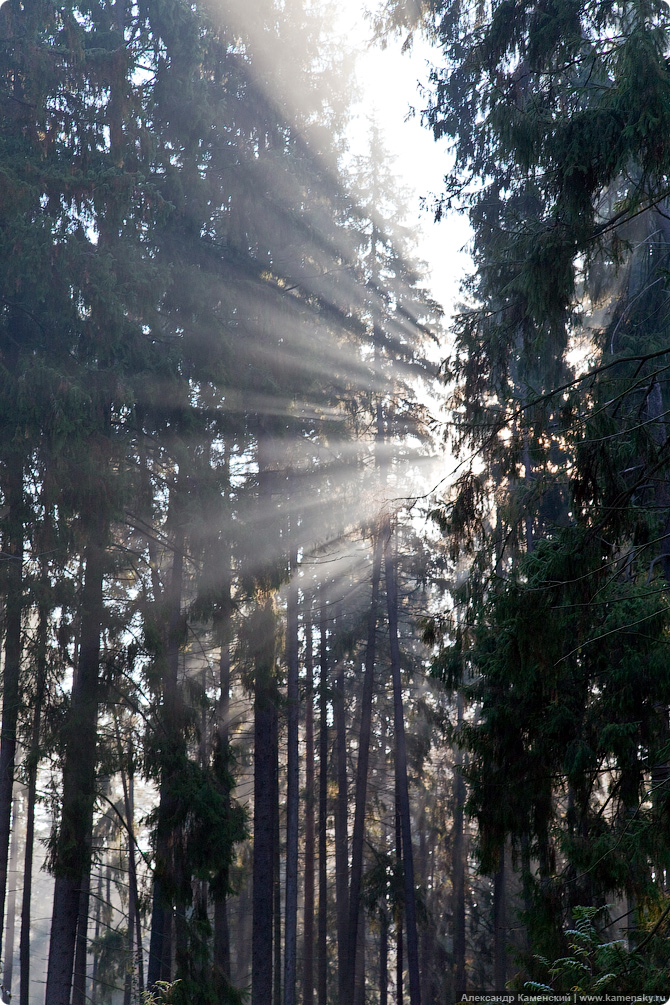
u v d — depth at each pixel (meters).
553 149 8.34
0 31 15.88
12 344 15.17
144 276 15.34
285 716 20.72
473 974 26.48
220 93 19.97
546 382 14.91
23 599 13.76
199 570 17.05
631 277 13.78
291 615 20.70
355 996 25.11
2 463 14.59
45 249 13.87
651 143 7.37
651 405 11.34
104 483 14.16
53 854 13.94
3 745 14.86
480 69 11.49
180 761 14.73
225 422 17.48
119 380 14.85
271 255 20.20
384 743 30.23
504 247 11.14
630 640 10.70
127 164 15.80
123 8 17.25
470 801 12.04
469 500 8.94
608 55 8.12
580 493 7.33
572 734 11.53
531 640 7.29
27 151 14.98
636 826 9.37
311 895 26.05
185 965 14.62
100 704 14.88
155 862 14.62
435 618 11.66
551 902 10.91
